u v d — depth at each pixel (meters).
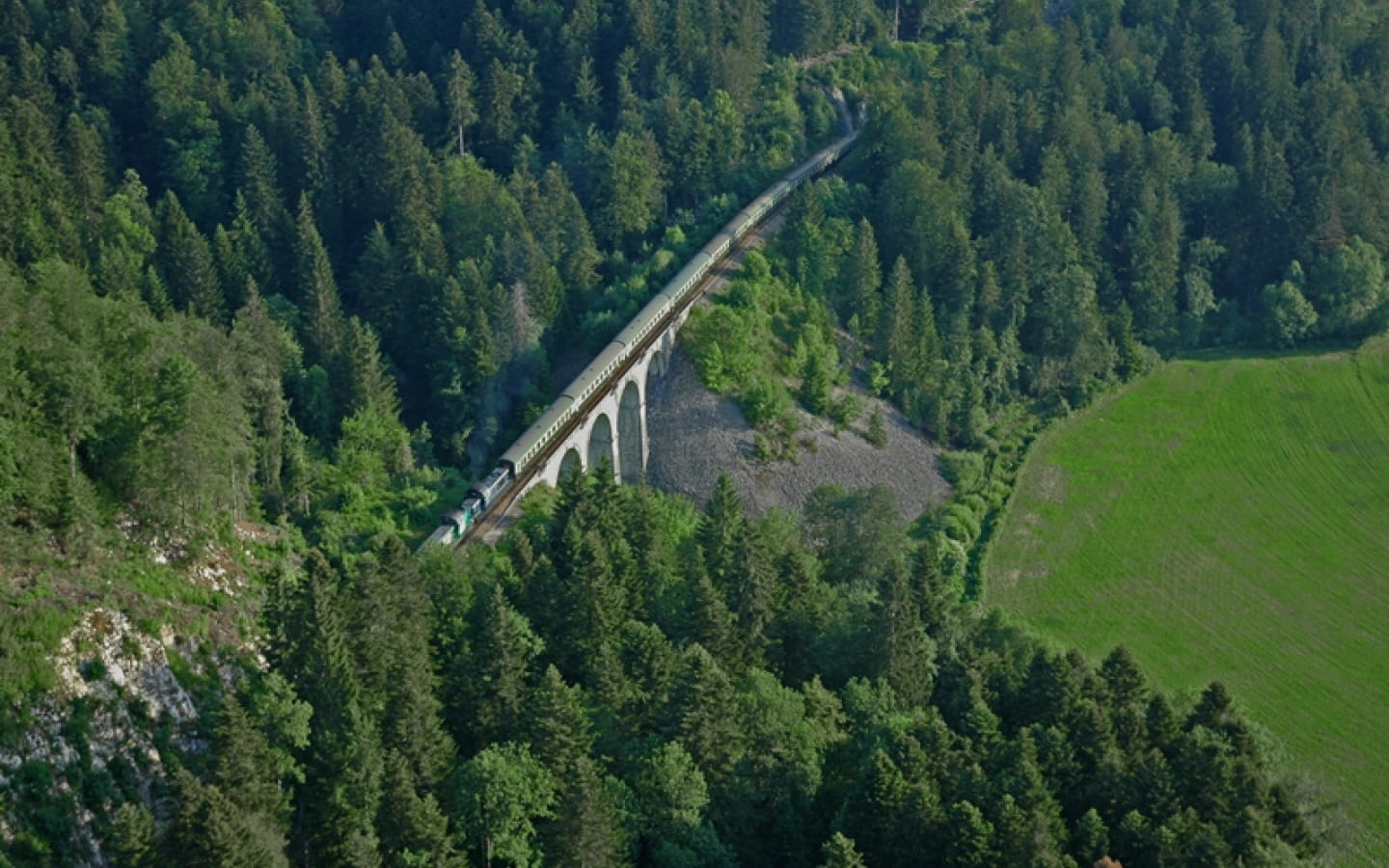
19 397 139.25
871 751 148.12
